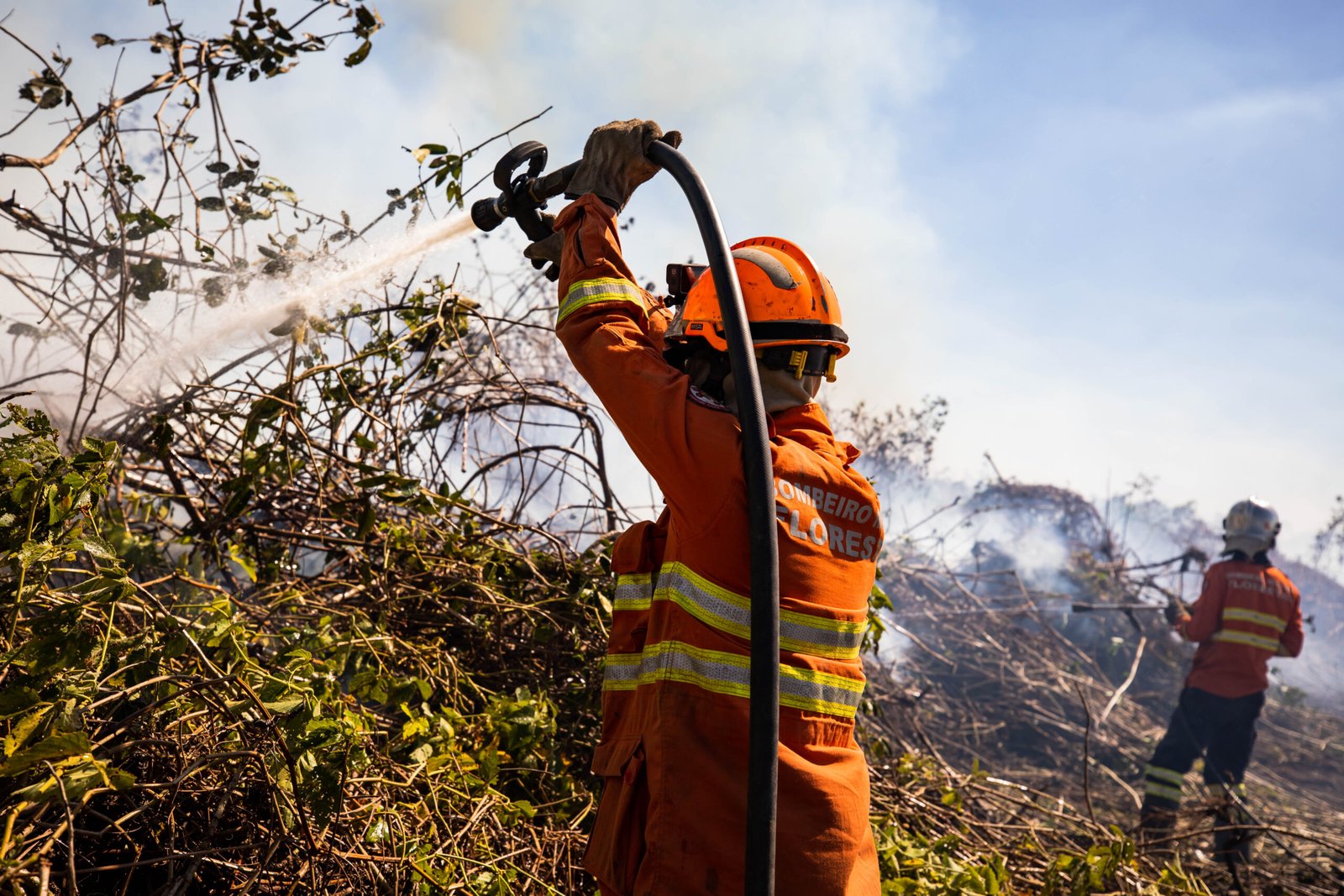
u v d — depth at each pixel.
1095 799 5.70
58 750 1.48
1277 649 5.58
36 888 1.56
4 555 1.76
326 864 1.86
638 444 1.45
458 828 2.15
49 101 2.73
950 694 6.98
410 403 3.41
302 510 3.21
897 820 3.27
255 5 2.95
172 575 2.40
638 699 1.49
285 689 1.83
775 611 1.31
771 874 1.25
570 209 1.61
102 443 1.88
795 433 1.60
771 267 1.62
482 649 2.99
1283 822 5.73
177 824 1.83
